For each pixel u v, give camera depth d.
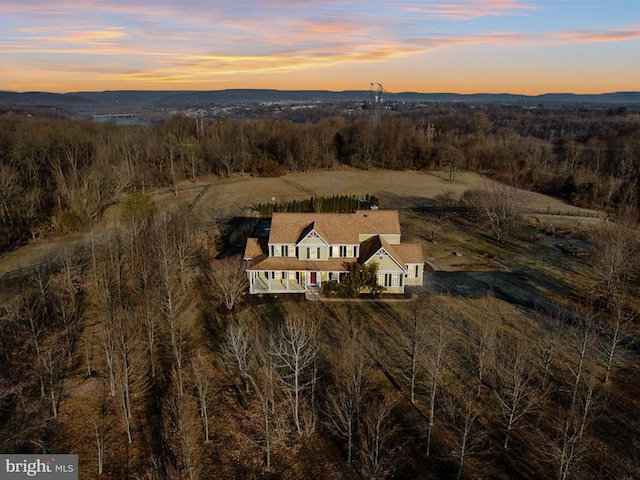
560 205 88.00
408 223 75.94
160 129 127.50
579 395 33.78
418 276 53.59
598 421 32.47
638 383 36.19
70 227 71.62
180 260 51.00
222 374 38.84
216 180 108.31
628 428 31.81
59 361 40.16
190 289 51.62
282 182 105.50
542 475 28.70
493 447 30.78
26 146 89.12
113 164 91.88
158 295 44.94
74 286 51.59
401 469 29.59
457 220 77.44
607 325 44.66
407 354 40.41
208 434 32.78
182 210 71.50
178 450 31.30
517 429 32.06
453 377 37.19
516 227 71.94
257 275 54.31
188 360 40.28
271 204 79.62
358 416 31.58
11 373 38.12
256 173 113.62
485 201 71.75
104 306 45.47
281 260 53.09
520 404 33.19
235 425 33.62
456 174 114.06
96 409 35.28
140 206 66.75
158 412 35.03
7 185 71.75
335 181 106.31
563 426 29.72
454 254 63.09
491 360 36.50
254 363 39.09
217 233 70.50
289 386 34.97
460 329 43.91
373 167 122.31
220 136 127.44
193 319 46.72
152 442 32.34
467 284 53.81
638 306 47.97
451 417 33.00
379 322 45.66
